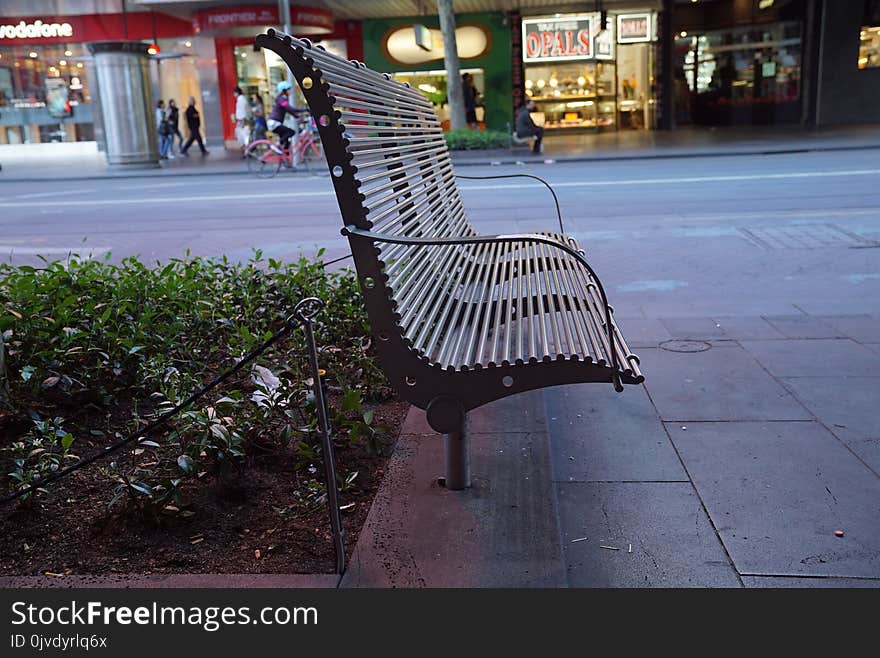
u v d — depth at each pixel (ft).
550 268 15.47
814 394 14.67
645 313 21.11
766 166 56.13
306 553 9.84
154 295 17.67
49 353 14.10
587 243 31.17
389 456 12.46
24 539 10.34
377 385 14.90
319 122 9.57
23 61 112.27
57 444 12.85
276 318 18.31
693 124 112.27
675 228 33.55
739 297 22.44
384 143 12.28
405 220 12.37
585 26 100.63
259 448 12.55
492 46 100.99
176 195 54.85
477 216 38.52
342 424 12.12
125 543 10.19
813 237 30.27
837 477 11.48
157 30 105.40
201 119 110.63
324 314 17.26
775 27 101.40
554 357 9.84
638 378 9.58
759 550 9.68
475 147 73.46
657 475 11.76
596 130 104.78
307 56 9.38
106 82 76.38
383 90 13.19
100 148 113.50
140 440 11.60
